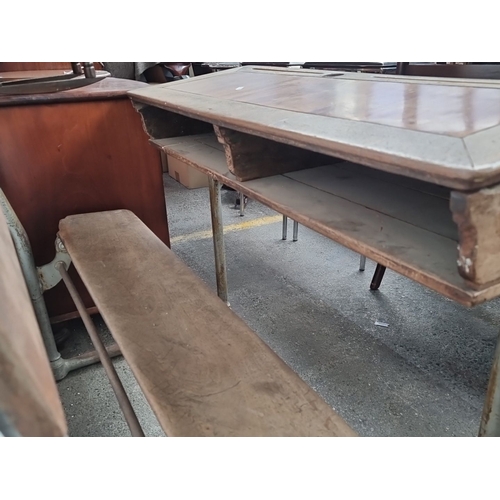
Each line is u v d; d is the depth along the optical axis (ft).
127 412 3.67
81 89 6.02
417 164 2.04
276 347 6.12
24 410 1.68
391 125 2.45
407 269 2.44
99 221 5.78
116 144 6.09
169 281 4.36
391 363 5.78
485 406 2.89
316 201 3.49
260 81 4.83
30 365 1.82
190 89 5.02
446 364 5.75
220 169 4.45
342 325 6.57
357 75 4.59
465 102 2.82
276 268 8.28
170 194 12.64
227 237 9.70
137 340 3.50
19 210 5.81
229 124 3.52
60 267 5.49
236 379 3.07
